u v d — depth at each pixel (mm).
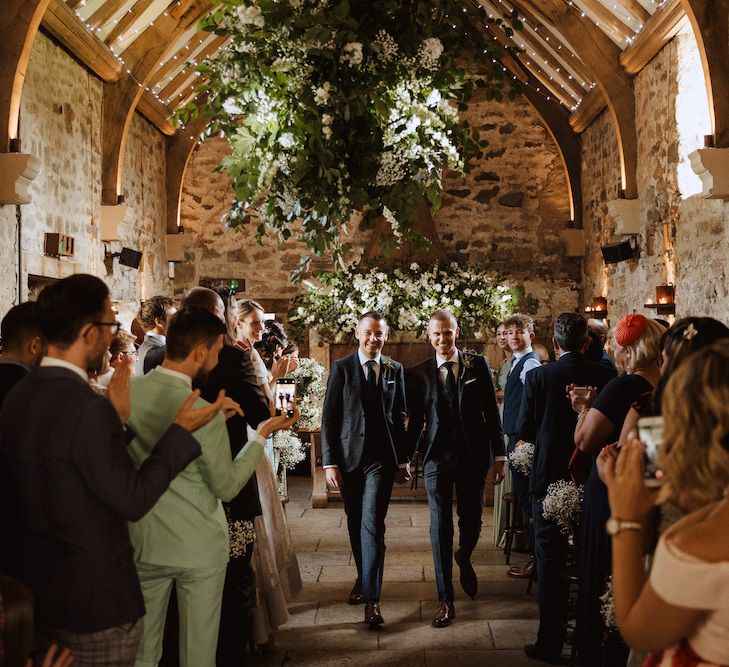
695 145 5984
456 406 4012
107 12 6953
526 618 3932
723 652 1298
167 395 2492
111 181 7734
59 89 6680
